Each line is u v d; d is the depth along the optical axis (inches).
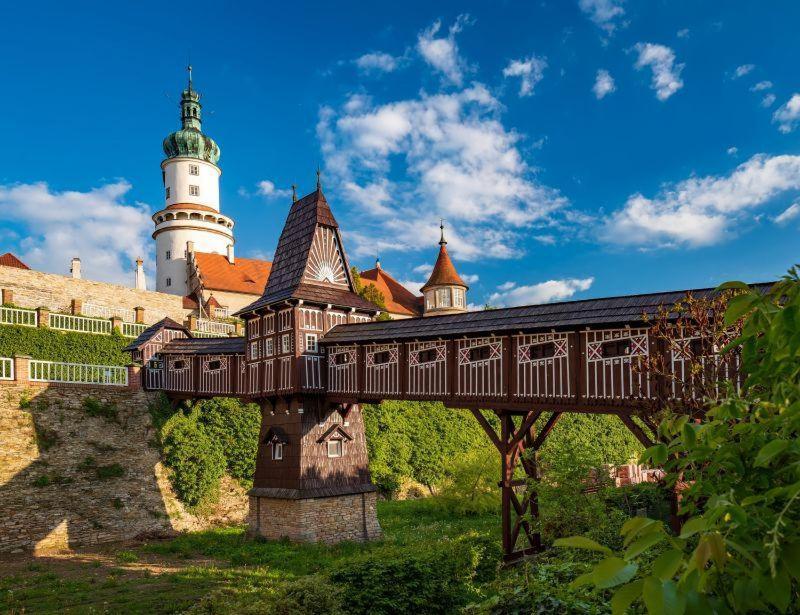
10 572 805.2
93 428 1076.5
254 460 1245.7
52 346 1302.9
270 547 910.4
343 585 539.8
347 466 1002.1
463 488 1206.9
